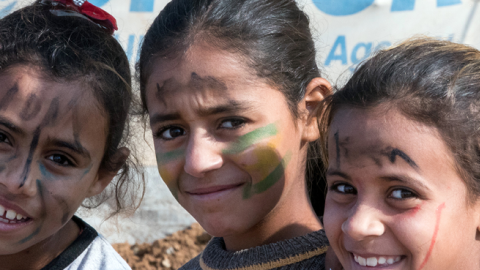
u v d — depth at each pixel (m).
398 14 4.65
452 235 1.41
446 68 1.49
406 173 1.41
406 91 1.46
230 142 1.84
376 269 1.50
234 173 1.86
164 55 1.86
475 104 1.43
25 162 1.94
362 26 4.68
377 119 1.47
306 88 2.04
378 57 1.62
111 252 2.29
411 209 1.42
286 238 1.98
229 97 1.80
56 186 2.00
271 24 1.93
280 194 1.93
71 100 1.97
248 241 2.01
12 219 1.98
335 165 1.58
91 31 2.18
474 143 1.42
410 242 1.41
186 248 4.43
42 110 1.93
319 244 1.82
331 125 1.63
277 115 1.88
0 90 1.93
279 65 1.90
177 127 1.91
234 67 1.80
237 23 1.86
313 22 4.15
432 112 1.41
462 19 4.55
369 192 1.49
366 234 1.45
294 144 1.97
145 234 4.68
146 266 4.19
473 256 1.44
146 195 5.04
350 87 1.61
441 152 1.40
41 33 2.05
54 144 1.97
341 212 1.57
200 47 1.81
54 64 1.98
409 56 1.55
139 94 2.22
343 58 4.71
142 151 2.96
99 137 2.10
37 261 2.18
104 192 2.75
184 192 1.97
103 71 2.11
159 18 2.01
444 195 1.40
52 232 2.07
